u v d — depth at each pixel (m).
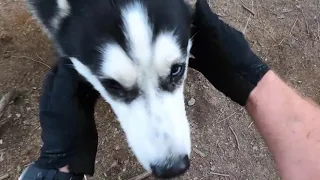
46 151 0.36
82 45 0.33
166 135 0.33
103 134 0.47
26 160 0.46
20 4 0.52
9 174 0.46
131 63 0.31
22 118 0.48
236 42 0.35
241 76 0.35
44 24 0.38
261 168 0.47
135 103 0.33
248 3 0.54
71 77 0.36
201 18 0.35
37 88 0.49
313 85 0.51
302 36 0.53
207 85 0.49
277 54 0.52
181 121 0.34
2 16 0.52
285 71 0.51
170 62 0.32
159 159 0.33
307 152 0.32
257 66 0.35
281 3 0.54
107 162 0.46
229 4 0.53
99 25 0.32
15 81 0.49
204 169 0.47
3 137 0.47
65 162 0.36
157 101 0.33
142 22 0.31
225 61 0.35
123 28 0.31
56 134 0.35
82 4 0.33
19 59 0.50
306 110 0.34
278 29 0.53
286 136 0.33
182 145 0.33
